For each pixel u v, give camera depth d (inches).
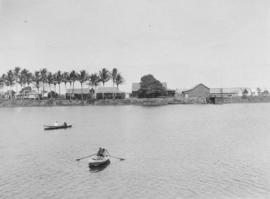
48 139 2213.3
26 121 3705.7
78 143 1991.9
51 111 5580.7
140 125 3019.2
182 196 976.3
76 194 1016.2
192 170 1261.1
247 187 1043.9
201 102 7706.7
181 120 3467.0
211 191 1013.8
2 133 2598.4
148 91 7500.0
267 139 2018.9
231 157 1480.1
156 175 1198.9
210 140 2007.9
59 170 1302.9
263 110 5098.4
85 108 6368.1
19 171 1298.0
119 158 1475.1
